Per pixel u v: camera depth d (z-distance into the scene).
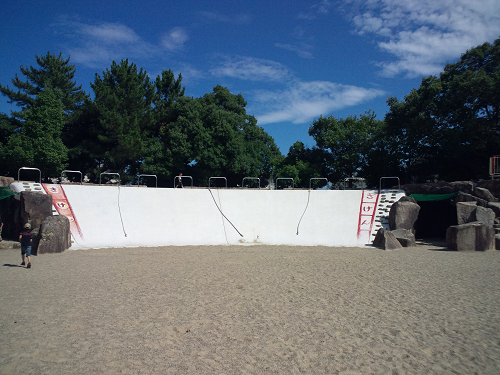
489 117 27.95
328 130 44.72
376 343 6.50
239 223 23.31
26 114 31.50
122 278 11.27
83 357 5.81
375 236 19.97
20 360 5.66
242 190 25.91
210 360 5.79
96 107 35.66
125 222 21.72
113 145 37.66
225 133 38.75
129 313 7.91
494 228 19.14
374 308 8.41
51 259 14.85
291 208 24.45
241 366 5.60
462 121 28.11
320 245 19.92
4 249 17.23
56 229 16.75
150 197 23.89
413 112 31.44
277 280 11.16
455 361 5.85
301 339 6.63
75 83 42.12
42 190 21.19
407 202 21.33
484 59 29.95
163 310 8.13
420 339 6.68
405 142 34.38
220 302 8.78
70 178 38.91
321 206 24.30
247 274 12.02
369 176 41.16
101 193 22.97
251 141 44.25
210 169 39.19
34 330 6.89
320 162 45.66
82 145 36.62
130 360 5.73
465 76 27.52
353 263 14.18
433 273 12.30
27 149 29.89
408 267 13.38
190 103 39.50
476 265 13.81
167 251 17.44
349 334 6.88
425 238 23.73
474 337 6.77
